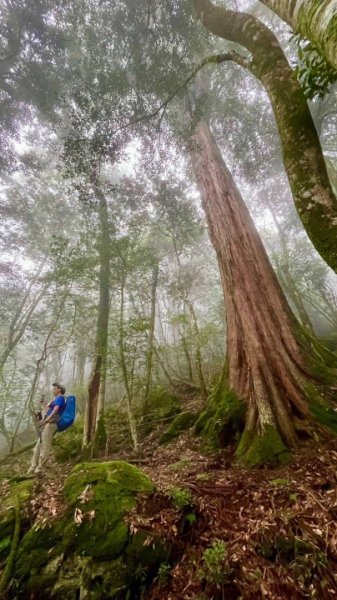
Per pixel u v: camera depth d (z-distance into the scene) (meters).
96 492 3.20
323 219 2.34
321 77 2.73
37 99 12.48
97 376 8.08
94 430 7.20
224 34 4.60
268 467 3.88
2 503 3.69
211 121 12.25
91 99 8.16
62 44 11.12
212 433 5.36
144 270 9.98
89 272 9.33
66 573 2.55
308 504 2.86
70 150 7.61
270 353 5.65
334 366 6.32
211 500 3.21
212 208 8.59
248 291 6.69
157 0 8.42
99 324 8.74
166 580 2.46
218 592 2.26
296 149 2.69
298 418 4.66
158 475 4.31
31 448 9.41
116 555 2.60
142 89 8.42
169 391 10.51
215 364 12.41
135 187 10.91
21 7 10.27
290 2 2.20
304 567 2.25
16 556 2.76
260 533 2.62
